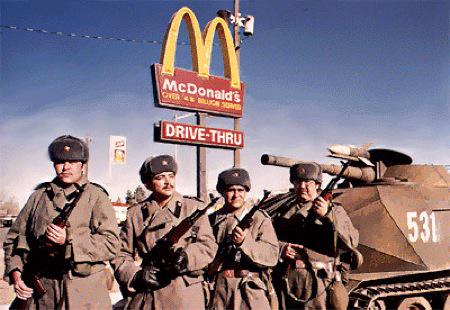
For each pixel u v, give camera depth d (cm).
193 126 1855
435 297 972
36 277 457
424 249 879
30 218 478
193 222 502
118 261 523
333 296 687
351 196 962
